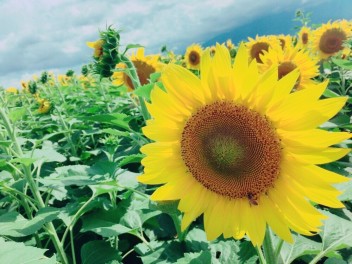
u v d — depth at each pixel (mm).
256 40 1229
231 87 351
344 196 362
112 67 654
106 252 517
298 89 748
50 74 1698
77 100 1622
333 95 633
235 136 350
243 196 355
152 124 374
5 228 450
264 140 338
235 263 409
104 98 1220
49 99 1322
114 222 521
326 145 311
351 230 381
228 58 342
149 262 434
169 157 379
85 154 902
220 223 363
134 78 647
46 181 520
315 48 1227
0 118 595
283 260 383
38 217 474
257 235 342
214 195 372
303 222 324
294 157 329
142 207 535
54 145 1033
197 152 369
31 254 307
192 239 457
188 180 378
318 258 364
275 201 341
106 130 576
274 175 339
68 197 643
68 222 537
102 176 567
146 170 377
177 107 372
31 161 530
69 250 625
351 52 1377
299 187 327
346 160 545
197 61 1691
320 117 301
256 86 331
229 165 352
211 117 357
